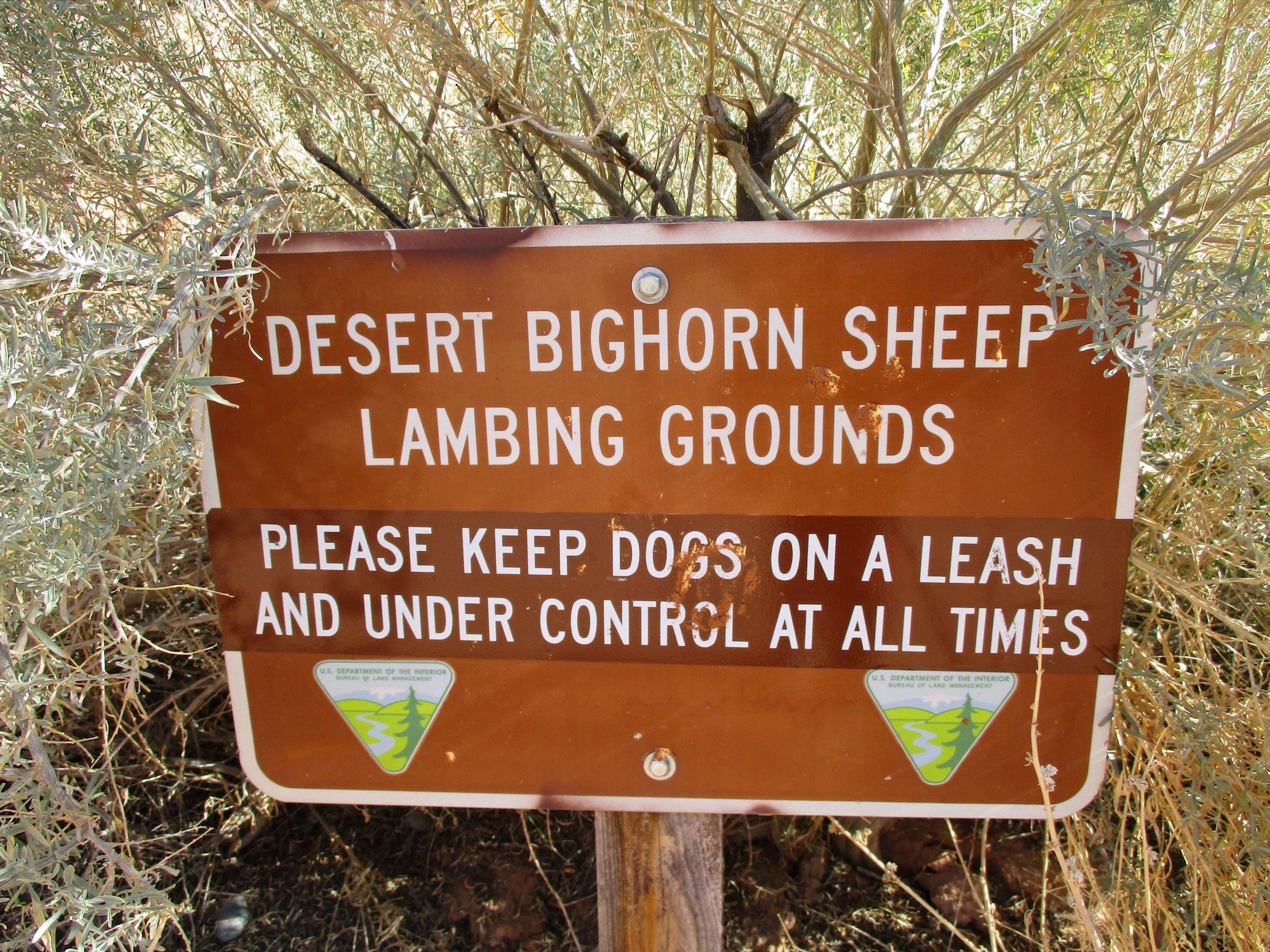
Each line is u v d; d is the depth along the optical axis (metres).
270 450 1.05
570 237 0.97
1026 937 1.73
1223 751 1.32
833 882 2.05
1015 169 1.48
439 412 1.03
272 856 2.16
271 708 1.13
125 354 1.18
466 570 1.07
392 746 1.13
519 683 1.10
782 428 1.00
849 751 1.09
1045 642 1.04
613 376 1.00
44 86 1.30
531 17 1.36
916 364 0.98
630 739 1.11
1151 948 1.46
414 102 1.68
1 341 0.85
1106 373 0.91
